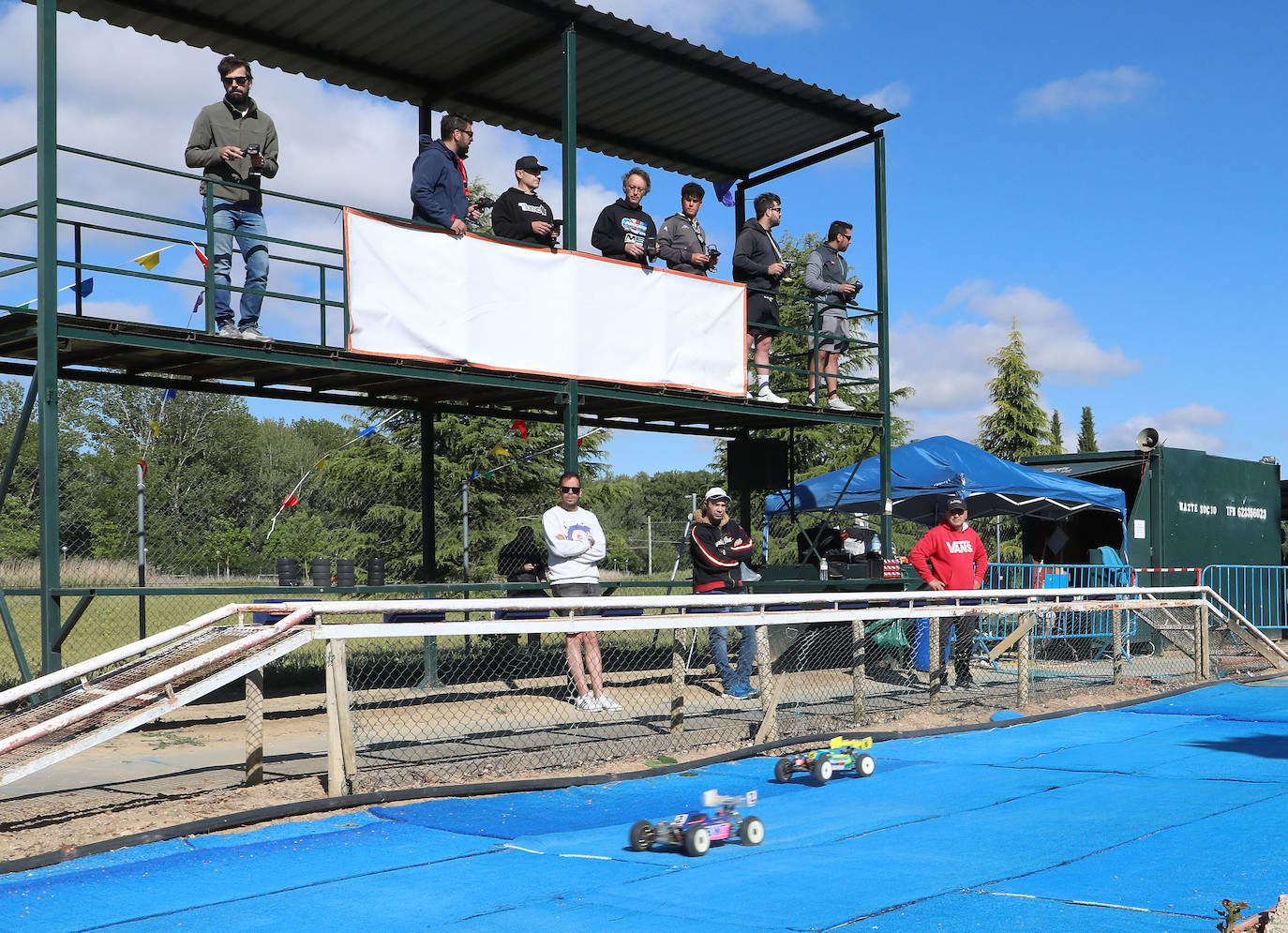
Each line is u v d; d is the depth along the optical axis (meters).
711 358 12.05
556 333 10.74
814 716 9.57
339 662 6.65
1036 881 4.91
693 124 13.49
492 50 11.46
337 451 31.52
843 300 13.80
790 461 14.68
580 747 8.05
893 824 6.12
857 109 13.30
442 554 30.17
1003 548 30.97
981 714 10.27
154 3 10.12
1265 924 4.07
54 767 7.59
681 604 8.21
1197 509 18.19
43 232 8.05
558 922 4.41
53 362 8.03
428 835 5.88
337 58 11.44
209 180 8.96
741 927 4.30
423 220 10.16
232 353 8.90
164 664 6.84
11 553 24.41
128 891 4.88
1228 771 7.70
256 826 6.04
